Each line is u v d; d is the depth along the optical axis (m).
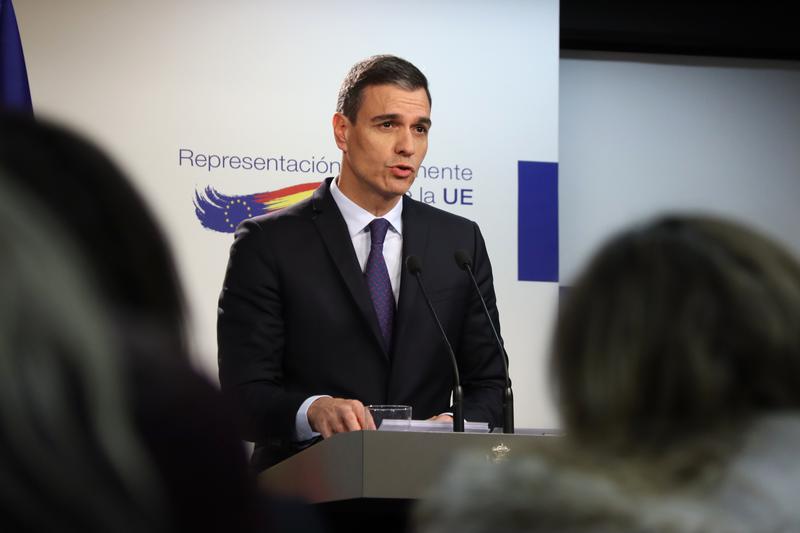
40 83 5.75
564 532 1.04
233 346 3.91
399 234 4.29
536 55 6.18
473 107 6.10
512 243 6.04
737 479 1.03
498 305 5.98
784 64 7.10
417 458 2.68
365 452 2.66
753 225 1.17
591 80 6.92
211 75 5.90
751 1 7.00
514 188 6.07
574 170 6.83
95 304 0.81
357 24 6.06
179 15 5.90
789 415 1.08
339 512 2.98
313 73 5.99
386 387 3.97
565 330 1.13
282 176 5.89
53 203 0.84
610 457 1.08
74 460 0.77
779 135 7.06
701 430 1.08
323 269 4.04
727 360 1.07
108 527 0.78
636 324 1.09
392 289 4.14
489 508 1.08
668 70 7.00
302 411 3.45
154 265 0.89
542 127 6.14
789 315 1.07
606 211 6.83
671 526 1.01
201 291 5.73
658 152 6.94
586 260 1.16
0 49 5.08
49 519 0.76
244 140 5.88
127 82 5.82
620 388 1.08
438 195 6.01
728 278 1.08
